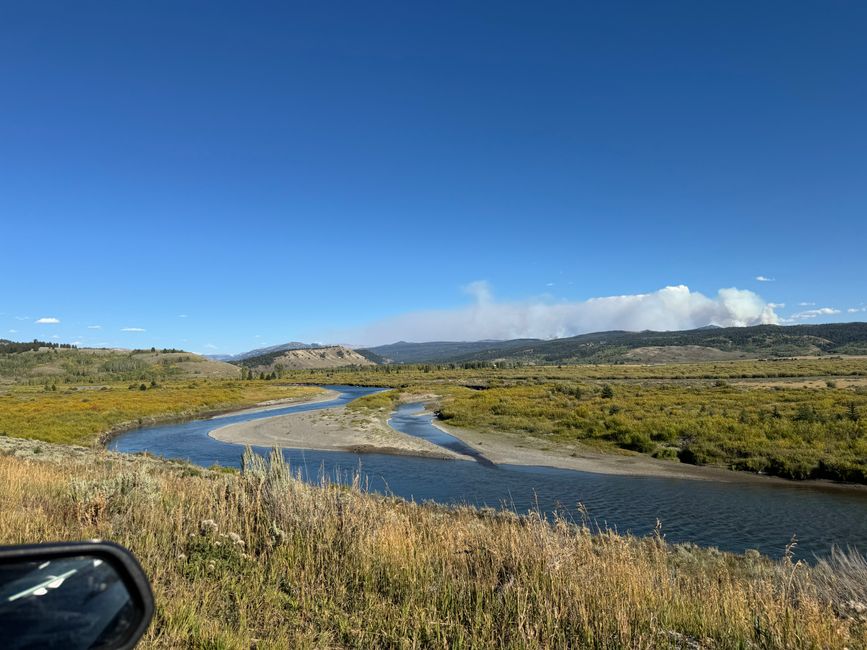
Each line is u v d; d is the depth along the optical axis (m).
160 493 7.83
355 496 7.30
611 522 16.39
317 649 3.89
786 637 4.37
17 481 9.39
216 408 64.81
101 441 36.50
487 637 4.13
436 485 21.70
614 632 4.30
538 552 5.49
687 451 26.59
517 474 23.86
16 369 199.50
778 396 42.12
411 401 68.44
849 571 6.52
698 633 4.65
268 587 4.85
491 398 53.47
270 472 7.26
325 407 66.50
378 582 5.24
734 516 17.02
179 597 4.33
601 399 45.59
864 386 57.16
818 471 22.48
